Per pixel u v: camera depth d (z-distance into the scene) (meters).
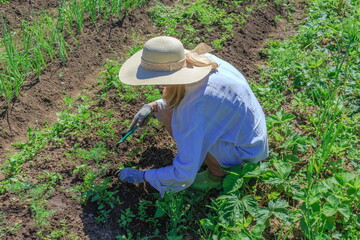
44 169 3.71
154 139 4.05
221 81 3.10
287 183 3.47
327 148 3.80
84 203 3.41
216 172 3.55
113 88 4.72
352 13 6.31
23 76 4.74
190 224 3.36
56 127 4.13
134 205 3.47
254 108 3.30
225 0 6.59
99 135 4.06
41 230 3.17
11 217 3.26
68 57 5.09
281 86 4.90
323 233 3.17
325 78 4.93
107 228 3.27
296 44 5.61
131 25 5.84
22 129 4.25
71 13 5.47
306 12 6.62
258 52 5.57
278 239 3.09
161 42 2.92
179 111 3.08
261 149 3.39
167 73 2.93
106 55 5.30
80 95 4.70
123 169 3.49
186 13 6.15
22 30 5.45
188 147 3.06
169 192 3.31
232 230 3.10
